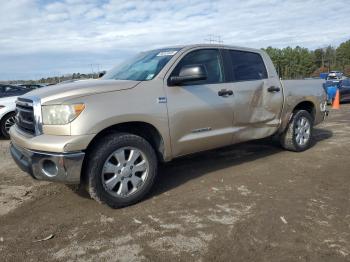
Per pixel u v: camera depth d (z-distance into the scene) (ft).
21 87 32.42
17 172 18.12
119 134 13.00
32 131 12.95
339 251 10.00
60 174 11.98
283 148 21.04
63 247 10.55
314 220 11.86
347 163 18.44
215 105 15.53
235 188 14.99
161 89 13.98
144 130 14.30
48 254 10.19
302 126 20.67
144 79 14.28
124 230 11.46
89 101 12.26
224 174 16.88
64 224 12.00
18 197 14.58
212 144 15.92
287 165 18.21
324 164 18.31
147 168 13.65
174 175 16.88
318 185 15.20
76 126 11.93
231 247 10.29
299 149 20.62
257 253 9.96
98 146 12.51
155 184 15.69
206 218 12.16
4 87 31.27
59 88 13.02
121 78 15.17
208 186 15.29
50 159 11.92
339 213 12.39
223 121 16.05
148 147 13.57
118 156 12.92
